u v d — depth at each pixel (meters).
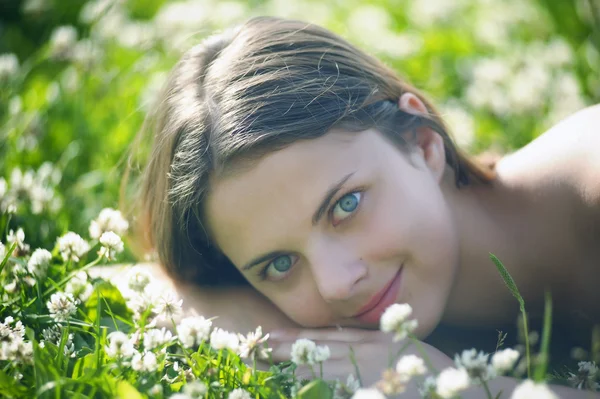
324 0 4.23
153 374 1.49
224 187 1.78
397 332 1.36
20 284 1.82
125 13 3.77
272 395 1.43
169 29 3.55
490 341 2.06
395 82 2.08
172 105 1.98
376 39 3.69
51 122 3.04
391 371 1.32
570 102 3.19
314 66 1.93
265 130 1.74
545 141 2.03
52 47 3.24
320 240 1.74
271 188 1.73
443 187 2.00
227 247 1.88
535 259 1.97
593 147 1.90
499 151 3.00
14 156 2.81
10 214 2.11
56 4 4.02
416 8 4.08
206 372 1.53
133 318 1.73
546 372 1.79
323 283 1.72
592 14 3.60
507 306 2.02
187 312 2.00
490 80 3.35
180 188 1.88
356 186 1.75
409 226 1.78
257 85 1.85
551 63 3.47
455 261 1.89
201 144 1.83
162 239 2.04
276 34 2.01
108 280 1.86
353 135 1.80
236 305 2.02
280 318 1.97
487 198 2.04
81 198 2.66
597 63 3.44
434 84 3.44
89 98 3.23
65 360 1.53
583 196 1.89
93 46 3.31
